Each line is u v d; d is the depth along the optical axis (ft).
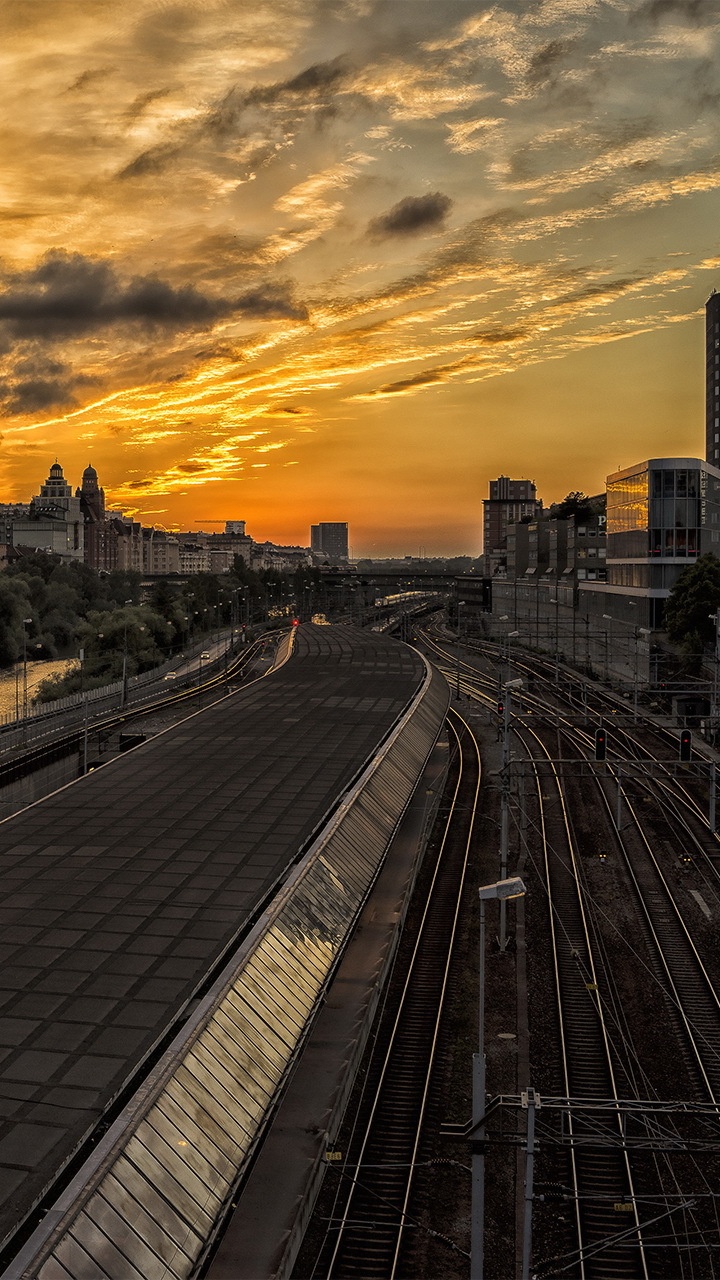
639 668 319.47
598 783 217.97
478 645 515.09
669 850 169.07
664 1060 100.01
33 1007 82.28
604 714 289.94
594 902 144.97
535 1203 78.28
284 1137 84.17
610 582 369.09
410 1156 82.94
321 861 119.14
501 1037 103.81
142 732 240.12
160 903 105.81
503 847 141.69
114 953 92.94
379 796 157.99
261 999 86.07
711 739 245.86
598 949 127.85
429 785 213.05
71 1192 58.23
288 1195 76.64
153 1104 67.46
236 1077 75.61
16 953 92.84
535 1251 72.95
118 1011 81.71
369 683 286.66
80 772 238.89
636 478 329.31
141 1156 63.26
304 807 145.48
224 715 232.94
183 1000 83.76
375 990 106.73
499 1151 85.15
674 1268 71.56
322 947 101.30
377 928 131.23
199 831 132.87
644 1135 87.30
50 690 355.97
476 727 287.89
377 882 150.10
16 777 203.00
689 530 312.91
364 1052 98.99
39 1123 66.23
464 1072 96.78
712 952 126.62
